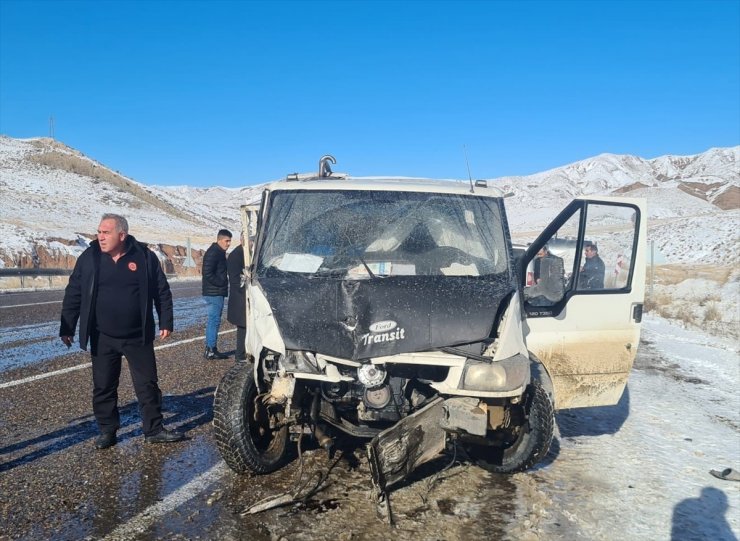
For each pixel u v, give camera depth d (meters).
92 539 3.91
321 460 5.25
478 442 4.92
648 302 21.42
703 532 4.31
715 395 8.52
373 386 4.31
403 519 4.27
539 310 5.27
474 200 5.63
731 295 23.98
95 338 5.54
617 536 4.20
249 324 5.10
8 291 23.56
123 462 5.23
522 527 4.22
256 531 4.05
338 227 5.38
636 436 6.44
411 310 4.47
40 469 5.04
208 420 6.51
